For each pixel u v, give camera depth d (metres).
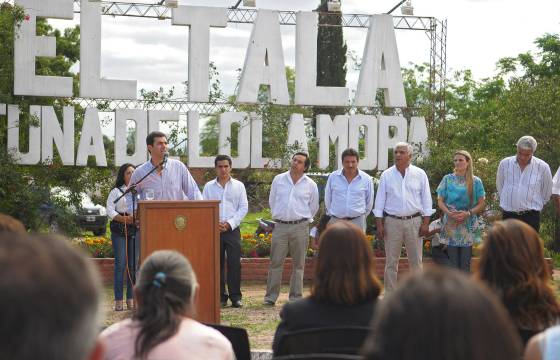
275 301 10.96
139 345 3.24
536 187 10.38
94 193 15.28
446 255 10.37
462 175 10.19
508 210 10.53
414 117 16.19
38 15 14.21
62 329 1.31
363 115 16.09
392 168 10.60
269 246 14.05
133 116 14.98
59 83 14.34
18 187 13.36
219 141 15.55
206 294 7.90
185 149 16.19
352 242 3.77
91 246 13.74
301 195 10.83
